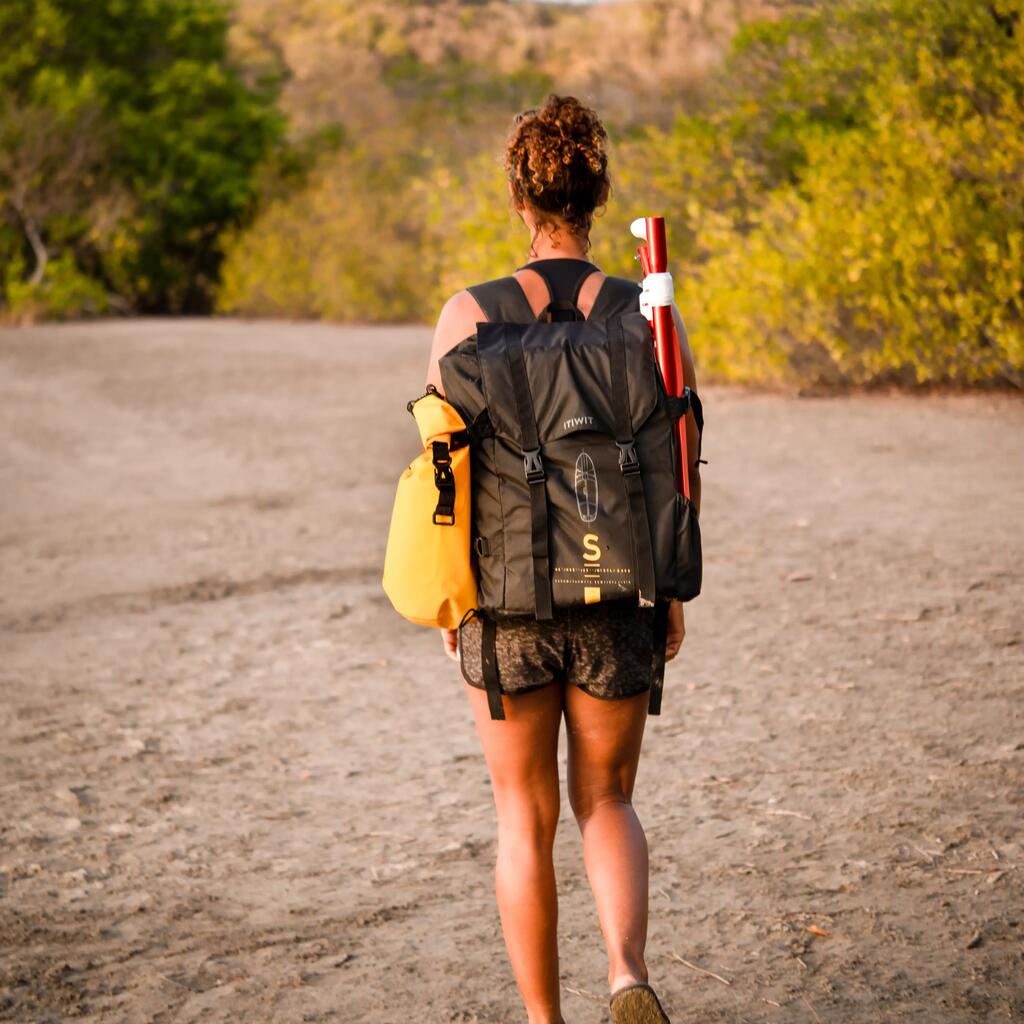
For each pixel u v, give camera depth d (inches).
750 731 381.1
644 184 1371.8
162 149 2861.7
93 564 662.5
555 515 205.5
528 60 6963.6
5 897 305.9
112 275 2829.7
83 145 2664.9
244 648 506.9
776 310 1025.5
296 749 396.8
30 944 281.9
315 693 449.4
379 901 296.2
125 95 2874.0
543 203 221.9
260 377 1466.5
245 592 591.5
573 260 222.2
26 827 346.9
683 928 272.1
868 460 769.6
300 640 514.0
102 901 302.5
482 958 267.9
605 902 212.7
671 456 208.4
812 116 1295.5
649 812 331.6
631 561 204.8
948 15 1091.9
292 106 4234.7
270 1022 246.8
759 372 1067.3
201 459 965.8
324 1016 248.4
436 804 350.0
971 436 820.6
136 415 1211.2
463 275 1455.5
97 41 2888.8
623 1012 198.5
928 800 325.1
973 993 240.4
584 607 209.8
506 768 220.5
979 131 968.3
